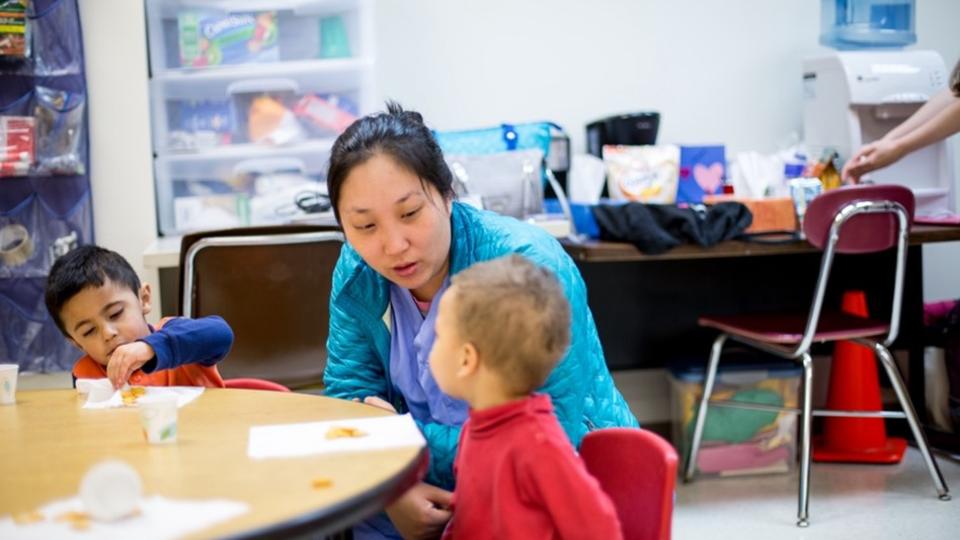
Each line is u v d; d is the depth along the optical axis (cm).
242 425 156
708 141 423
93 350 206
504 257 147
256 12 360
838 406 381
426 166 163
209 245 271
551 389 163
